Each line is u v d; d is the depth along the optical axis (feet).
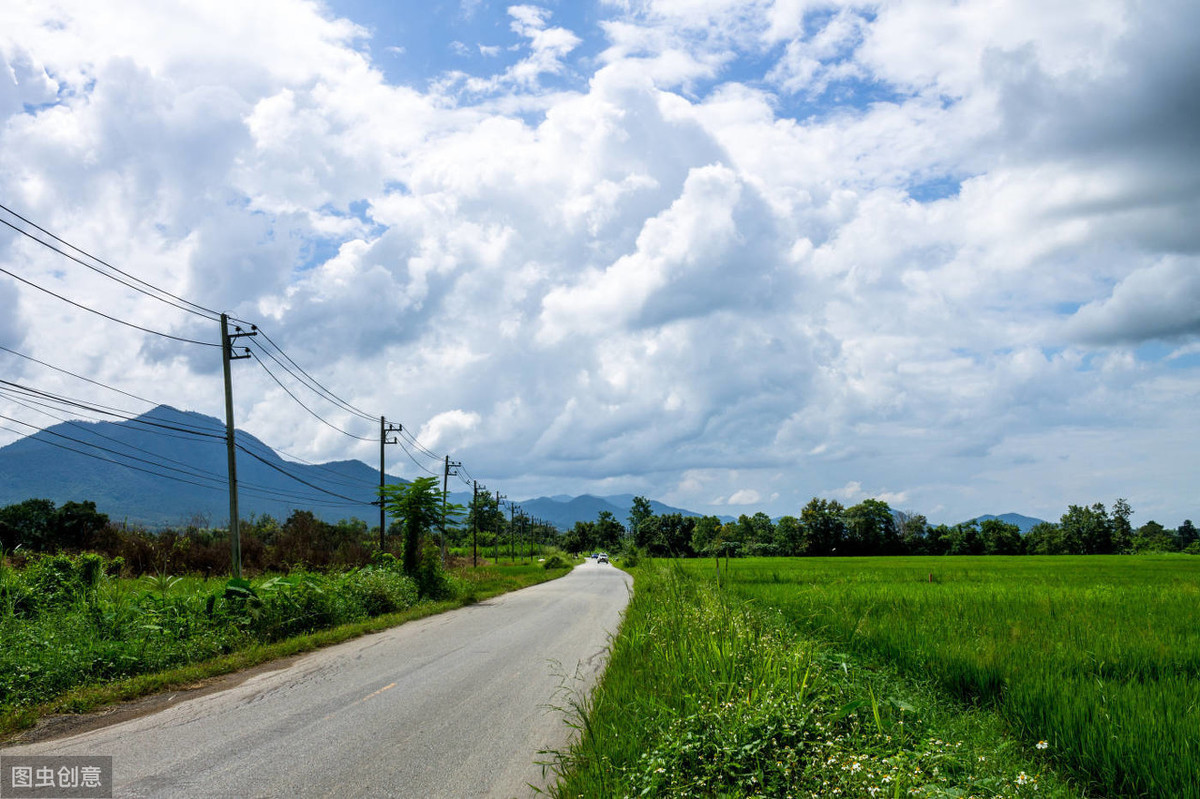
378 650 42.14
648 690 24.53
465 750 21.42
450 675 33.63
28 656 30.42
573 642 44.55
